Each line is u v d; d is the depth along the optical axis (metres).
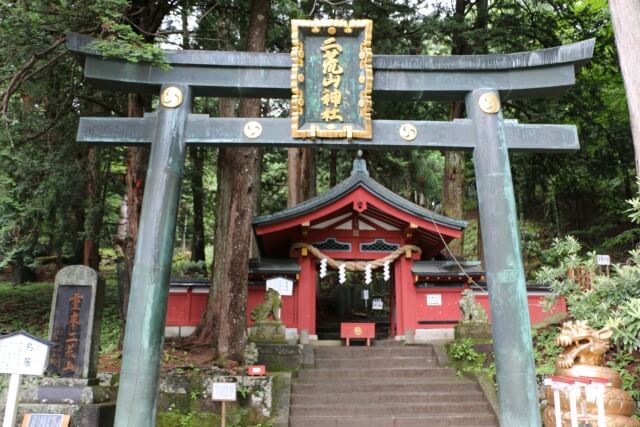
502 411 5.25
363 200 13.51
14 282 17.52
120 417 5.03
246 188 10.23
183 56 6.11
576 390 6.15
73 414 6.56
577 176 18.08
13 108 9.73
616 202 19.61
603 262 10.20
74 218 13.14
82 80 10.86
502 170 5.92
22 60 8.32
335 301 22.06
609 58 15.11
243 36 12.25
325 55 6.16
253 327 11.45
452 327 13.97
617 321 6.61
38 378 8.27
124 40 6.26
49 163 10.20
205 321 11.88
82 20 7.32
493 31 14.09
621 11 7.36
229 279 9.98
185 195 22.59
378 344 13.66
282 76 6.19
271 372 10.23
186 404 8.66
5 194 8.96
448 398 9.86
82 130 5.94
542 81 6.21
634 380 8.48
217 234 12.01
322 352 11.96
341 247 14.62
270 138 5.98
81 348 7.08
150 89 6.25
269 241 14.43
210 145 6.06
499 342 5.41
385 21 15.08
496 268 5.59
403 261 14.39
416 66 6.25
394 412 9.48
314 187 20.17
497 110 6.13
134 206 10.22
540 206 23.17
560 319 11.54
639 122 7.04
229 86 6.13
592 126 15.39
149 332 5.25
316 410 9.39
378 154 21.02
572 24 15.34
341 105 6.08
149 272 5.40
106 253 22.48
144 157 10.33
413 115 17.50
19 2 7.16
